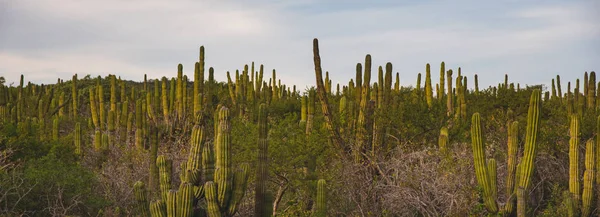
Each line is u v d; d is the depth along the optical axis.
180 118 28.19
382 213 17.25
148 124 26.03
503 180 18.20
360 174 18.92
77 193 16.97
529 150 15.91
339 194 18.31
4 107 28.09
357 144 20.08
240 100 29.77
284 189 19.05
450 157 17.77
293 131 20.34
